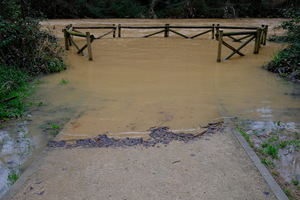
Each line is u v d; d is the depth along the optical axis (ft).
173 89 19.02
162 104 16.31
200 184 9.12
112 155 10.96
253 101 16.76
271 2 75.87
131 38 41.19
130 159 10.64
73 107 16.06
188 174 9.63
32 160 10.92
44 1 68.13
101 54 30.58
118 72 23.50
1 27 21.59
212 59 28.30
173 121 14.03
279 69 23.17
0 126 13.70
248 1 77.51
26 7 30.66
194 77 21.97
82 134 12.82
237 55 30.04
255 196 8.54
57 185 9.23
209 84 20.16
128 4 78.23
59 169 10.11
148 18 75.61
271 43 36.37
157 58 28.73
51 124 13.92
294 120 14.10
